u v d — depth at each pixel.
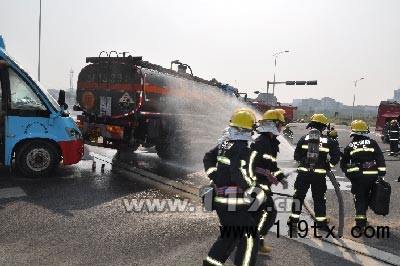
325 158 4.93
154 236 4.62
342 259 4.21
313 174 4.94
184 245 4.39
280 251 4.35
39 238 4.36
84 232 4.62
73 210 5.44
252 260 3.28
